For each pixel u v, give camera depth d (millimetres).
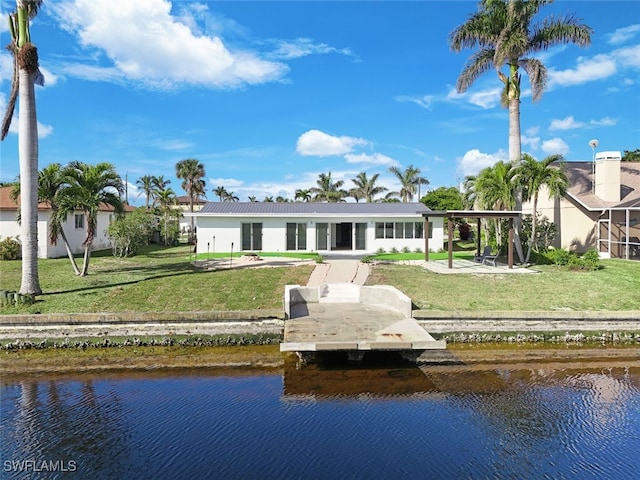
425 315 12414
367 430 7062
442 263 20609
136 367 10086
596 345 11602
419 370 9805
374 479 5738
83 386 8969
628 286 15141
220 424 7270
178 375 9570
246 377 9430
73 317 11859
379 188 59156
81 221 27250
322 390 8688
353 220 26094
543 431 7062
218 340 11727
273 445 6594
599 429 7125
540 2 20469
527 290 14828
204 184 54500
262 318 12336
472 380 9227
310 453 6363
